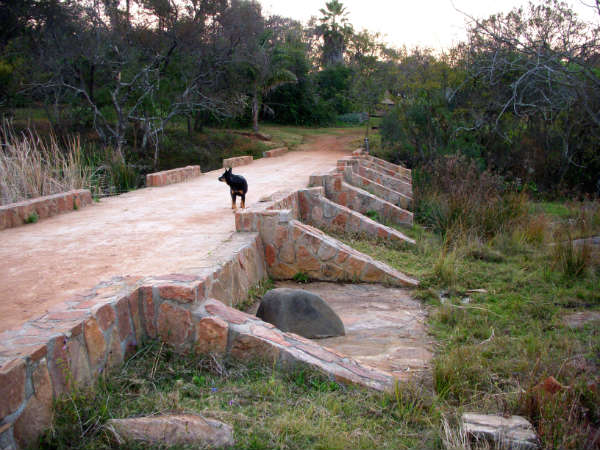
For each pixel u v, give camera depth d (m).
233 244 7.46
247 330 4.80
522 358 5.21
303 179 17.16
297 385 4.45
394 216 13.86
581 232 11.47
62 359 3.64
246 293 7.10
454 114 25.09
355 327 6.61
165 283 5.02
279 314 6.08
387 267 8.97
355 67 51.59
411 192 18.61
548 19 14.36
